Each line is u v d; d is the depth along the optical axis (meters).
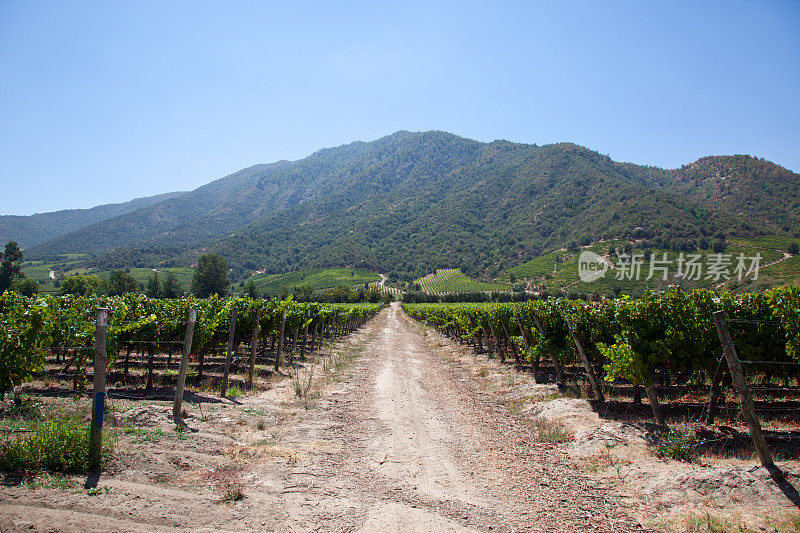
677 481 5.46
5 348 7.22
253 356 12.12
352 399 11.63
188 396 10.18
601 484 5.93
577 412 9.45
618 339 9.45
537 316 13.19
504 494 5.71
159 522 4.32
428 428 8.98
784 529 4.36
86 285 64.50
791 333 7.94
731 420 8.41
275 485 5.60
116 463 5.56
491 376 15.75
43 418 7.04
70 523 4.04
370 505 5.23
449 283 129.25
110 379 12.31
